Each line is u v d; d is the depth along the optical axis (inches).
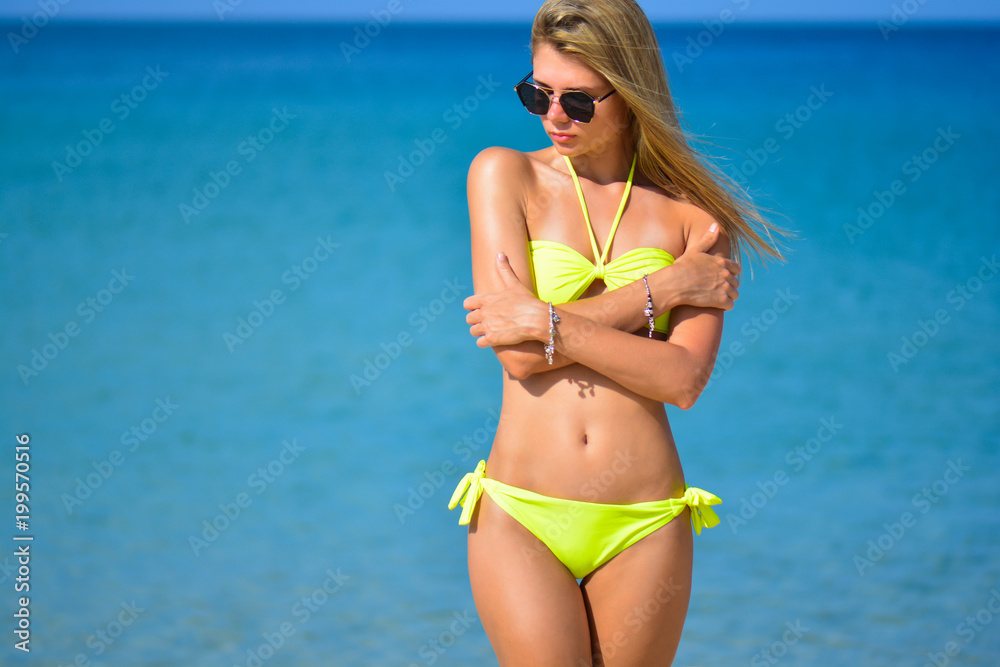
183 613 235.3
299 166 1080.8
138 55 2783.0
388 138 1305.4
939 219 862.5
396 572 260.7
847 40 4660.4
